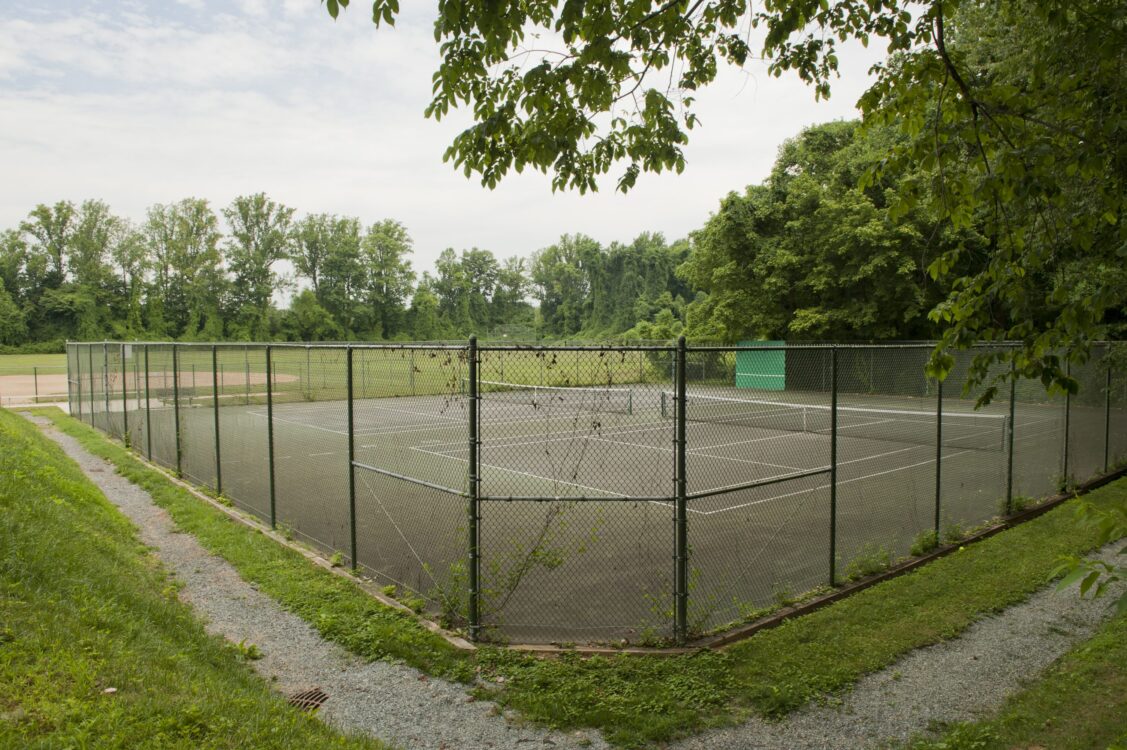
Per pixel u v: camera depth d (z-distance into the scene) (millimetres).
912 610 6855
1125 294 4656
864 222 30672
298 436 20141
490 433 20641
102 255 83062
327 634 6375
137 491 12422
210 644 5742
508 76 6145
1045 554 8570
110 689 4020
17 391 36594
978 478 13414
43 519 7078
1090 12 4816
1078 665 5723
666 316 60188
